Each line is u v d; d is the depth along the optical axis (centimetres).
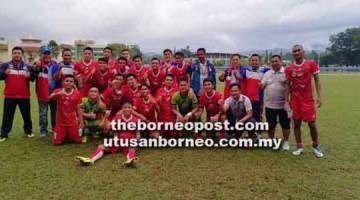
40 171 555
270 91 696
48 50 793
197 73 901
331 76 4669
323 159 636
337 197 462
